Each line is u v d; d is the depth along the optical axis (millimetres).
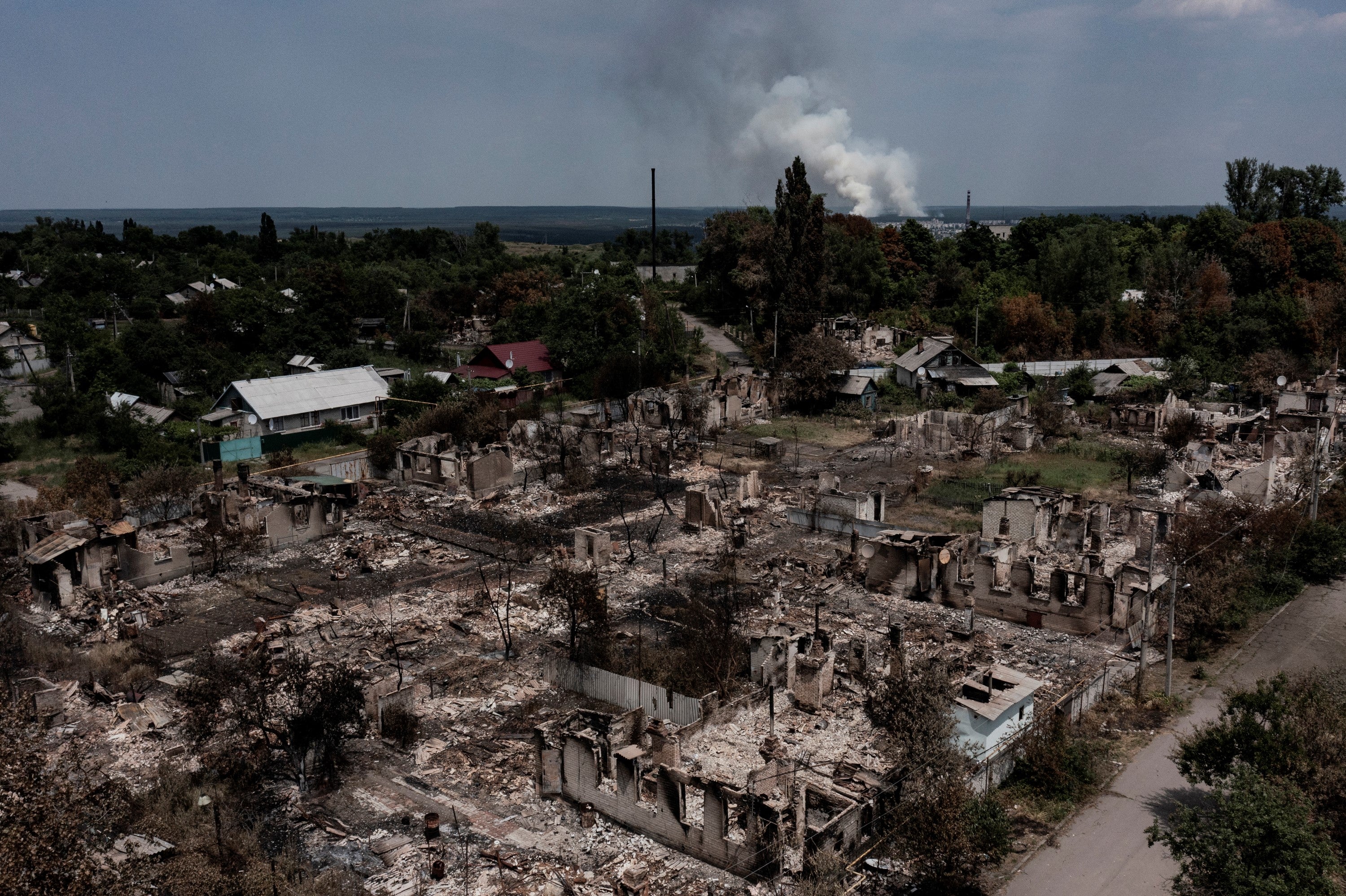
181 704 32625
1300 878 21203
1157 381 89438
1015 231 141625
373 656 38500
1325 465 60125
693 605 41969
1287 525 46750
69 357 85625
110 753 31094
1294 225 121688
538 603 43688
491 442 71562
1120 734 32906
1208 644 39875
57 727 32875
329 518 54156
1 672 36312
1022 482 63188
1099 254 117500
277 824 27422
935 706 28750
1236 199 144500
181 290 135375
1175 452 65062
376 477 67000
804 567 48188
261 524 51438
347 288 104438
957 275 126188
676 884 24578
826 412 86625
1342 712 27359
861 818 25656
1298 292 113875
